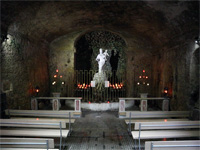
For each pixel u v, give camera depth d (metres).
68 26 10.02
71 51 12.00
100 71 11.20
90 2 6.83
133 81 12.30
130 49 12.25
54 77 12.02
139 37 11.77
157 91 11.20
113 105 10.32
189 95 7.03
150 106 11.19
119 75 13.42
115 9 7.59
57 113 6.21
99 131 6.49
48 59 11.84
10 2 5.78
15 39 7.40
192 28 6.58
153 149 3.53
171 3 5.97
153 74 11.95
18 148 3.61
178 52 8.09
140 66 12.26
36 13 7.18
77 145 5.21
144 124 4.38
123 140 5.59
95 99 10.97
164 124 4.39
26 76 8.49
